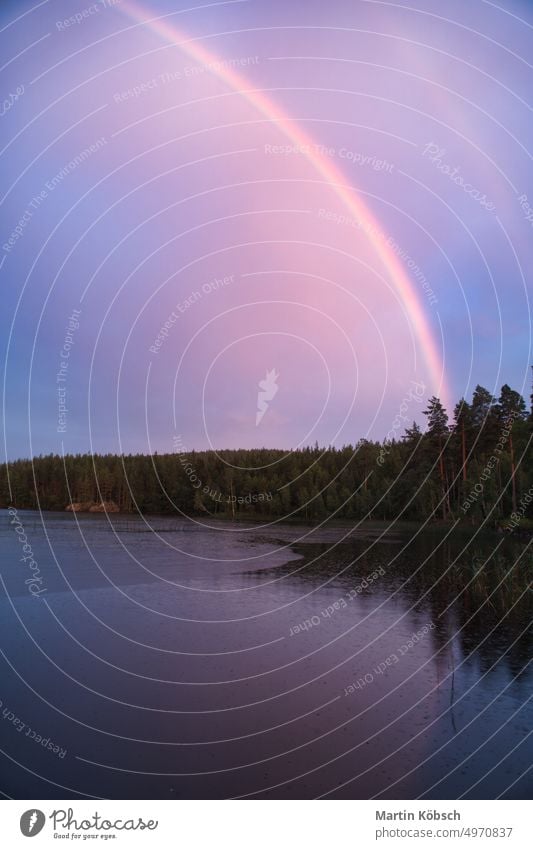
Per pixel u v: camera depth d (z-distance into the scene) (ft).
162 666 34.12
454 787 21.04
